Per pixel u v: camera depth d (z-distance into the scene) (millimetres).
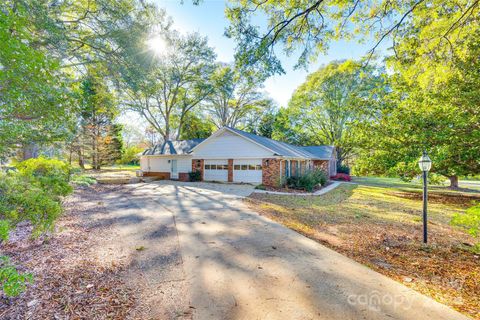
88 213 7246
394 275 3383
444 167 11641
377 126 12570
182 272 3406
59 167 5734
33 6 7602
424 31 5008
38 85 3037
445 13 4770
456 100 9203
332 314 2443
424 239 4895
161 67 15172
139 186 15039
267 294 2830
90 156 20156
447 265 3758
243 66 5363
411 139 11398
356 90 25391
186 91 26984
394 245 4707
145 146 41156
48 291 2846
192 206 8484
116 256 3979
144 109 25656
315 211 7988
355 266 3619
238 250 4262
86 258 3863
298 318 2381
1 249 4082
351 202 10234
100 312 2484
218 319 2375
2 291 2727
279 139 33125
